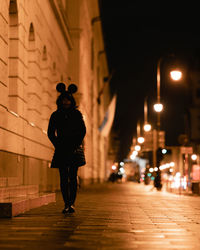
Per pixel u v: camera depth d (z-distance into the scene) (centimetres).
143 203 1338
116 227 687
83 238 574
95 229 659
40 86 1797
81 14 3294
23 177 1475
